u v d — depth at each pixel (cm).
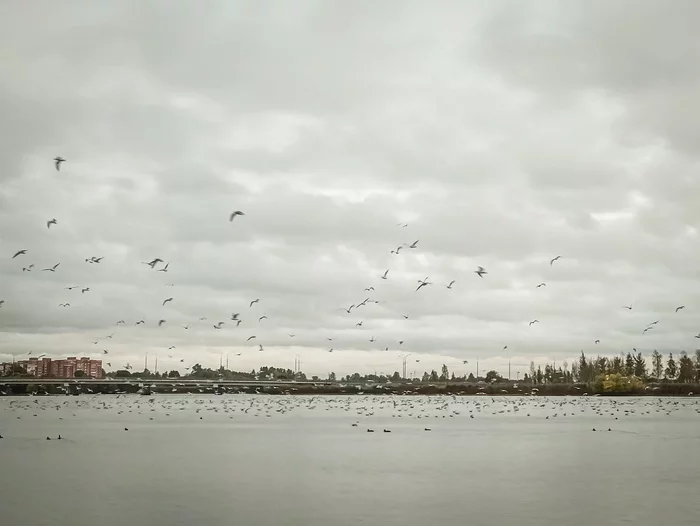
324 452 8212
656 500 5288
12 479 6153
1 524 4531
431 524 4547
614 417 15000
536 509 4969
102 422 13300
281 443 9319
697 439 9919
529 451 8388
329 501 5206
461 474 6469
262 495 5425
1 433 10731
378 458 7650
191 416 15238
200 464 7131
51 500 5238
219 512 4850
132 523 4547
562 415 15738
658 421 13788
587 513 4844
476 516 4756
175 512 4847
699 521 4653
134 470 6694
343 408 18850
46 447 8738
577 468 6888
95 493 5506
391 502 5181
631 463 7275
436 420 14138
